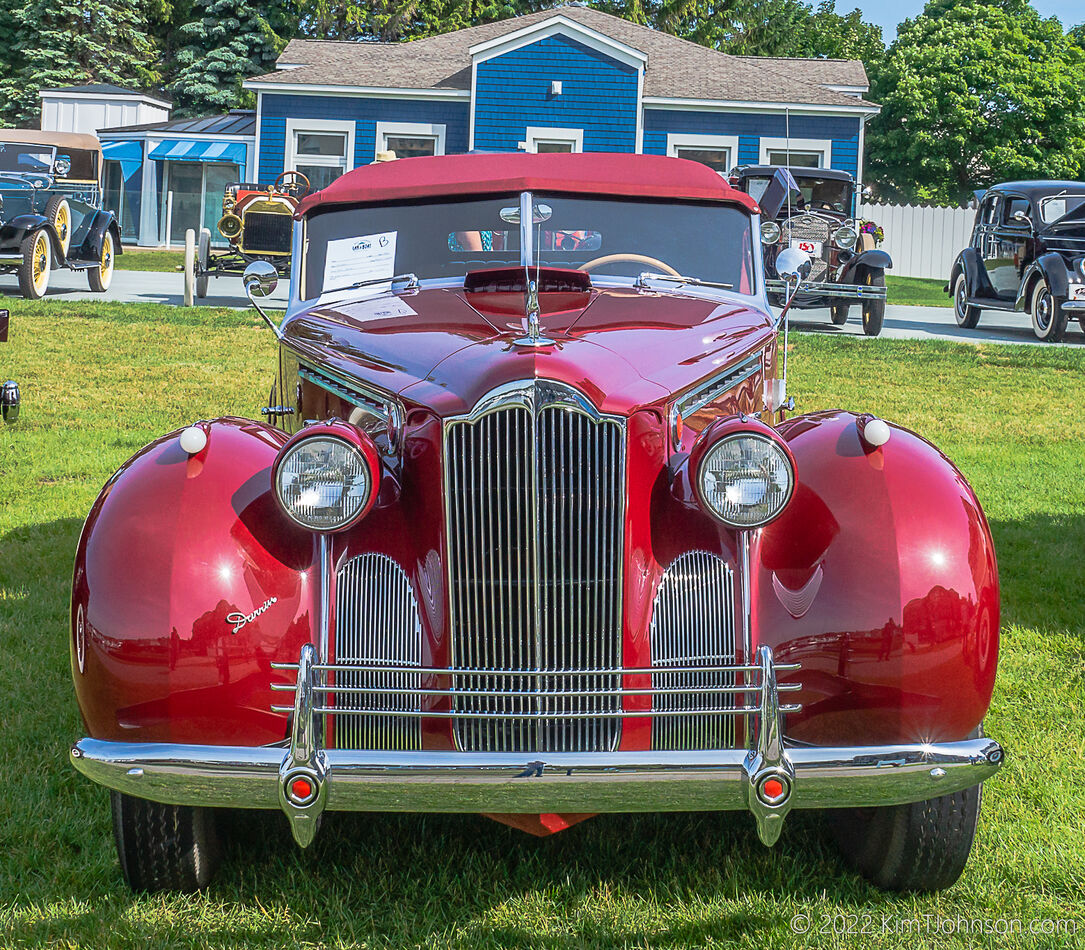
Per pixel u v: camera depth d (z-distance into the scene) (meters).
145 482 2.85
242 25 42.81
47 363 11.78
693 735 2.80
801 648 2.78
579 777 2.54
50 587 5.46
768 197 5.79
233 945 2.82
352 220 4.19
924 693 2.71
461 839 3.35
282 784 2.55
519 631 2.74
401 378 3.04
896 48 49.44
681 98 26.83
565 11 29.08
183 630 2.67
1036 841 3.29
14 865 3.14
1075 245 17.16
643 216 4.14
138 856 2.95
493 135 26.81
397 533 2.88
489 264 4.07
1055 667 4.66
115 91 35.16
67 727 4.01
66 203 17.81
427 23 44.72
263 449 3.01
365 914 2.96
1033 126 46.56
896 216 34.00
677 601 2.85
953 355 14.44
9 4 43.38
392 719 2.79
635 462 2.81
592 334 3.21
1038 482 8.14
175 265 25.66
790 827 3.43
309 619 2.80
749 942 2.84
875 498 2.86
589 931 2.89
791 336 15.65
